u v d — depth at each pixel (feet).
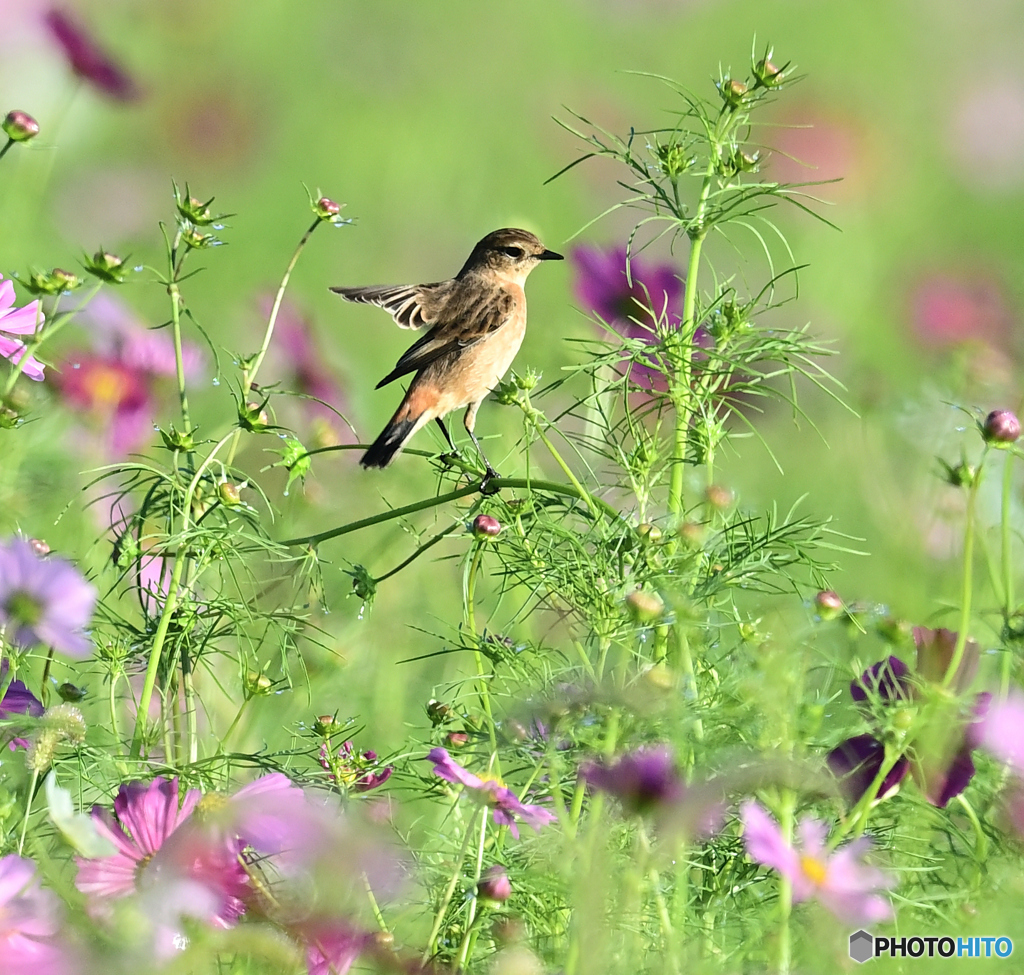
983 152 73.26
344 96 77.00
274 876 20.08
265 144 70.69
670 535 25.44
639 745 22.03
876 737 21.97
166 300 55.72
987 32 88.07
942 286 53.52
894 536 35.27
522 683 24.94
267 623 28.43
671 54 87.86
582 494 27.20
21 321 26.76
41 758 20.80
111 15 79.10
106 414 34.19
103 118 66.03
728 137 28.53
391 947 20.11
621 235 65.72
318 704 31.12
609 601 24.61
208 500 28.27
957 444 35.78
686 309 28.40
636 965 20.54
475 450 30.89
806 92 83.66
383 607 34.22
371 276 66.08
